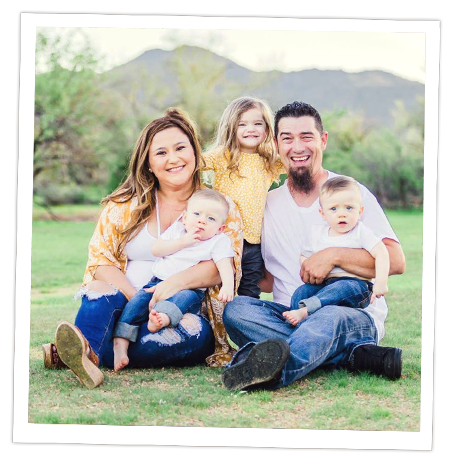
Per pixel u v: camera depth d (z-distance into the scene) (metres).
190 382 4.51
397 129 13.25
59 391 4.39
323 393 4.34
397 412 4.15
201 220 4.75
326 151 13.25
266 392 4.31
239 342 4.70
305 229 5.02
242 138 5.01
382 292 4.65
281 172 5.18
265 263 5.16
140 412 4.11
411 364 4.88
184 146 4.87
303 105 5.05
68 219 13.55
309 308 4.58
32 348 5.35
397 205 13.64
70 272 9.12
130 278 4.86
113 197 4.96
